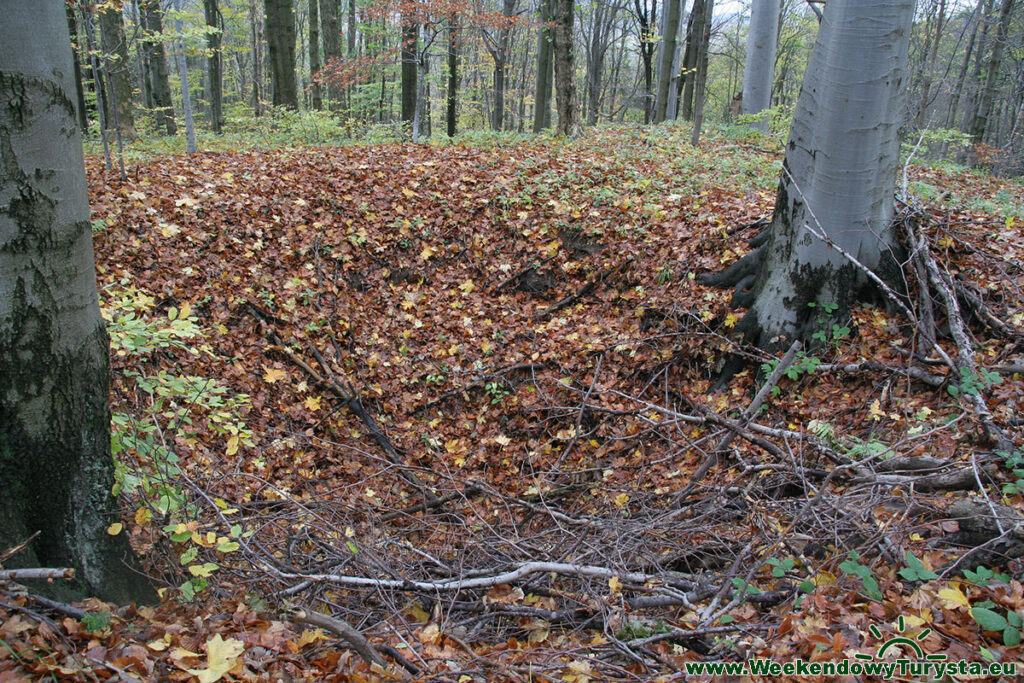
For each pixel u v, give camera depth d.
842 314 6.52
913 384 5.83
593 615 3.98
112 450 3.55
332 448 6.74
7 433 2.93
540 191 9.74
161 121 21.47
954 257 6.68
